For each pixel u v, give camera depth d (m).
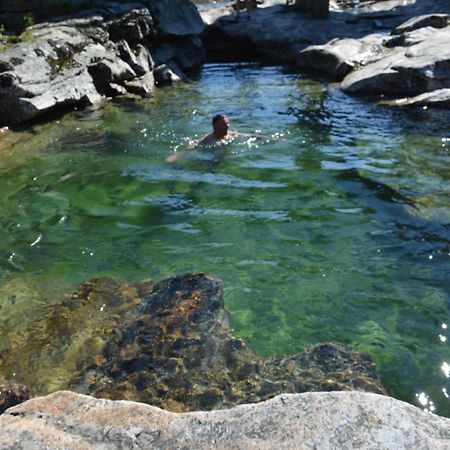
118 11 10.21
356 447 1.41
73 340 2.85
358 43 10.71
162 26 11.40
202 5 21.83
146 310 3.03
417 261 3.52
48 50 7.71
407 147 5.66
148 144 6.14
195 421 1.57
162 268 3.58
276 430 1.49
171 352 2.67
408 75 7.81
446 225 3.96
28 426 1.58
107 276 3.49
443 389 2.46
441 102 7.05
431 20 10.52
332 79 9.62
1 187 4.98
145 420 1.59
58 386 2.53
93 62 8.38
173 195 4.72
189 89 9.29
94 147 6.05
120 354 2.69
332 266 3.50
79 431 1.57
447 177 4.81
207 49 14.16
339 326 2.94
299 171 5.14
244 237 3.93
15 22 8.76
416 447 1.41
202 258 3.68
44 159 5.70
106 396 2.41
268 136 6.25
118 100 8.28
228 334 2.80
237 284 3.35
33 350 2.80
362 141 5.95
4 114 6.74
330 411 1.54
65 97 7.36
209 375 2.52
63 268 3.63
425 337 2.80
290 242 3.83
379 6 16.00
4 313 3.14
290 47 12.09
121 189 4.88
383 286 3.27
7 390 2.42
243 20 14.59
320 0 13.45
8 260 3.74
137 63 9.42
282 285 3.32
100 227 4.19
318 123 6.75
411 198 4.42
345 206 4.35
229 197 4.62
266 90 8.95
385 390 2.46
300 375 2.50
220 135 6.09
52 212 4.46
